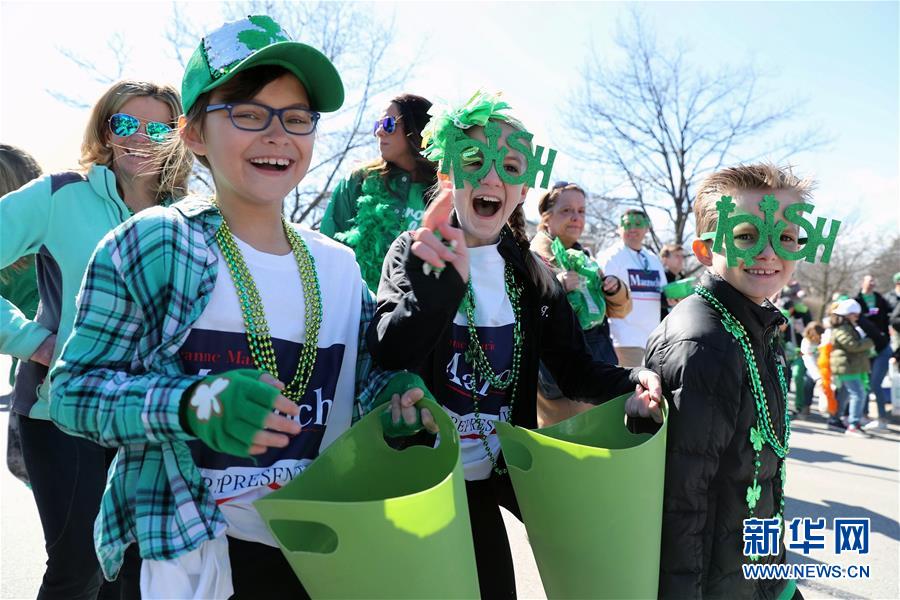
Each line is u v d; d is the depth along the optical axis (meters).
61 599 2.20
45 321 2.29
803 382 9.87
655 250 17.86
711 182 2.04
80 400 1.28
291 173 1.53
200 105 1.50
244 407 1.18
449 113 1.86
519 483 1.68
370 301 1.78
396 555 1.28
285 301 1.55
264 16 1.50
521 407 2.07
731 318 1.88
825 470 6.08
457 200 1.94
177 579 1.34
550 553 1.67
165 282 1.38
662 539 1.79
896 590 3.41
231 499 1.46
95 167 2.26
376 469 1.61
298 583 1.54
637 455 1.56
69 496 2.20
